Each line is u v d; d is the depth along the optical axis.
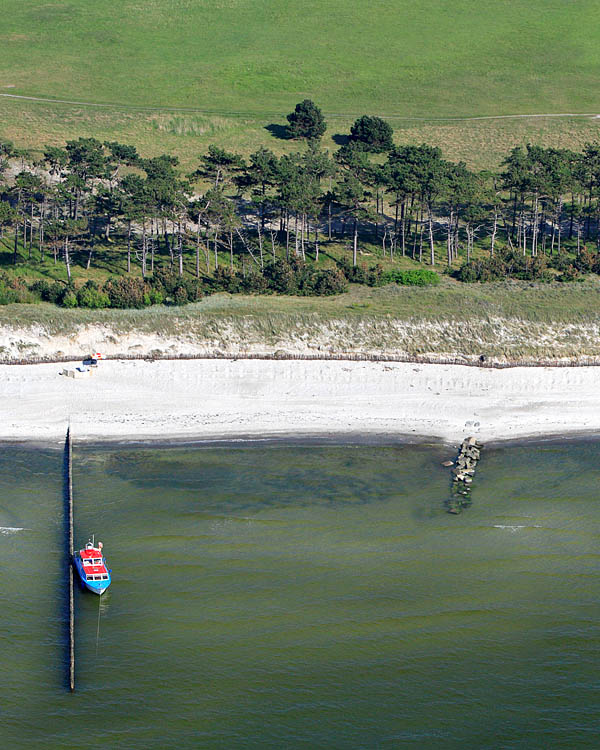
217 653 109.50
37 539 133.38
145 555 128.38
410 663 108.06
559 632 113.44
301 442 166.88
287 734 97.81
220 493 146.88
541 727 98.69
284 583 122.38
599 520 139.88
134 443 165.25
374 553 129.75
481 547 131.75
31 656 109.12
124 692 103.44
